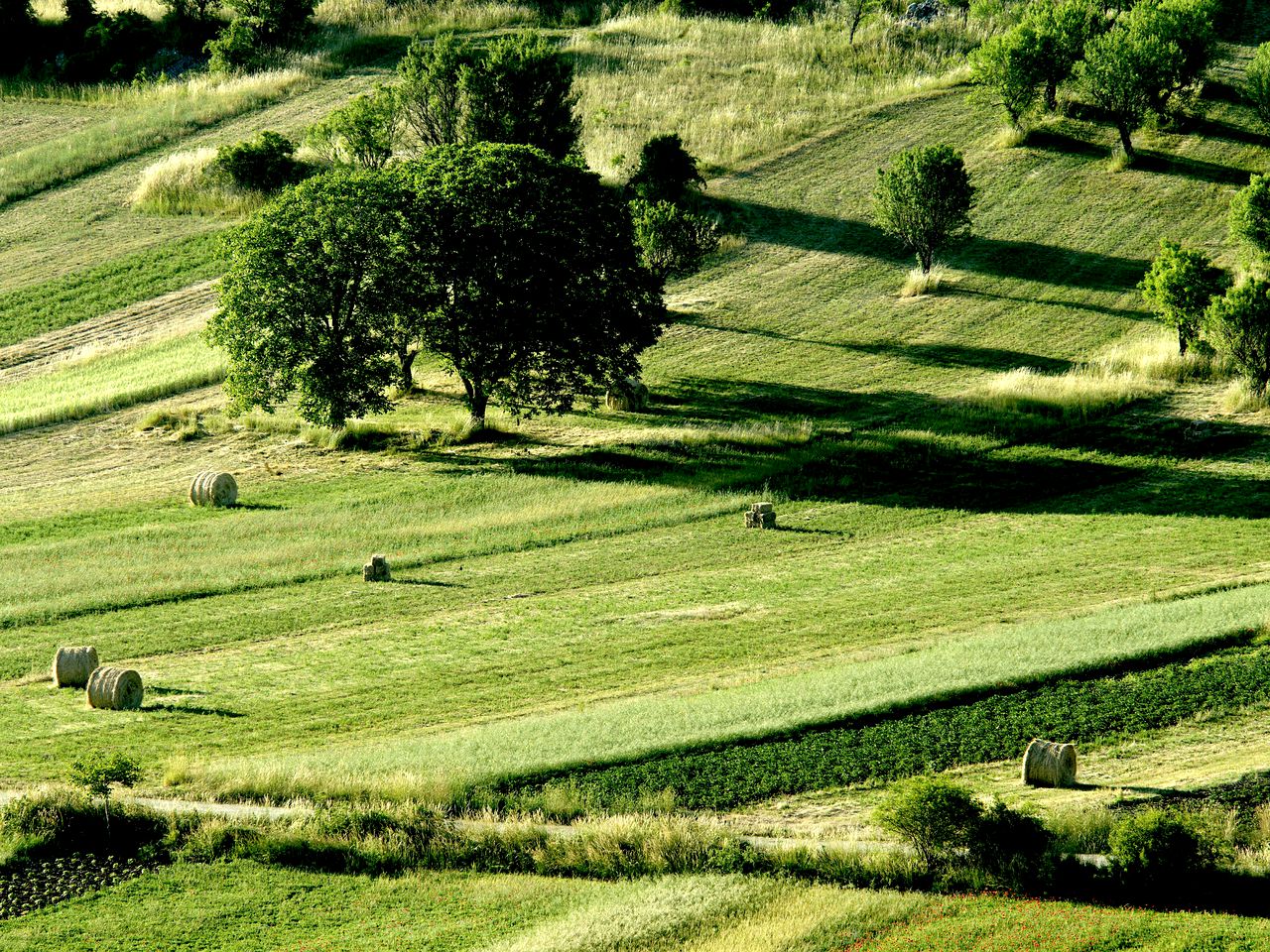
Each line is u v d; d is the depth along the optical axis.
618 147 143.38
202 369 105.19
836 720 48.94
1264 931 34.81
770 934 35.16
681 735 48.03
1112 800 41.81
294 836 41.91
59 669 56.59
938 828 39.19
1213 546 70.12
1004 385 96.81
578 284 91.88
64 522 78.75
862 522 77.19
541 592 67.62
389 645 60.88
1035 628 57.91
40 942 36.94
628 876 39.78
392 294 90.75
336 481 85.19
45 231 137.75
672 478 84.31
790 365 104.81
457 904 38.38
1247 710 48.00
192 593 67.94
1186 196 131.00
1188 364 98.31
